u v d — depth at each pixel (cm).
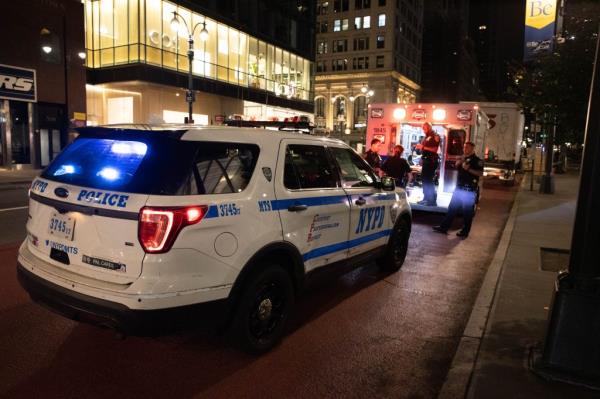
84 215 340
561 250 817
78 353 397
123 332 321
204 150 359
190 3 3080
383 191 610
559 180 2455
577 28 693
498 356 400
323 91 8225
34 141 2353
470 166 965
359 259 557
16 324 446
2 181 1772
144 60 2828
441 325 496
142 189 324
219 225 348
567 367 359
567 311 359
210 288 344
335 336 457
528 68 848
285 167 432
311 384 366
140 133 354
